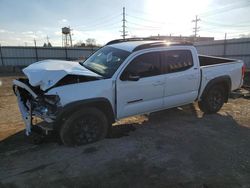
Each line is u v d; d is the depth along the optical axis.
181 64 5.46
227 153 4.17
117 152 4.20
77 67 4.63
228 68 6.45
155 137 4.89
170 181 3.33
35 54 29.83
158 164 3.79
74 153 4.15
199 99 6.07
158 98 5.16
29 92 4.38
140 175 3.48
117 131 5.17
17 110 7.25
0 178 3.42
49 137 4.39
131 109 4.80
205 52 27.23
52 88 3.98
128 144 4.52
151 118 6.16
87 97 4.19
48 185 3.25
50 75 4.04
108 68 4.71
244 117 6.23
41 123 4.32
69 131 4.21
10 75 20.70
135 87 4.73
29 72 4.33
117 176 3.46
